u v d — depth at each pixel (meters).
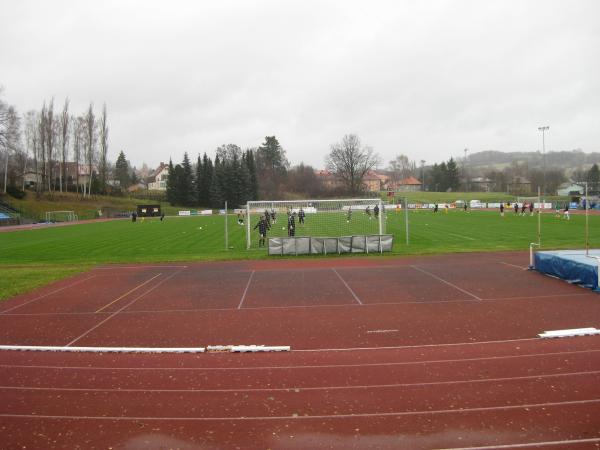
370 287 16.38
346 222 46.38
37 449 6.24
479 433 6.45
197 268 21.61
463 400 7.41
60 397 7.82
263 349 10.04
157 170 156.12
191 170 109.50
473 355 9.41
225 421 6.93
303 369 8.91
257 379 8.46
